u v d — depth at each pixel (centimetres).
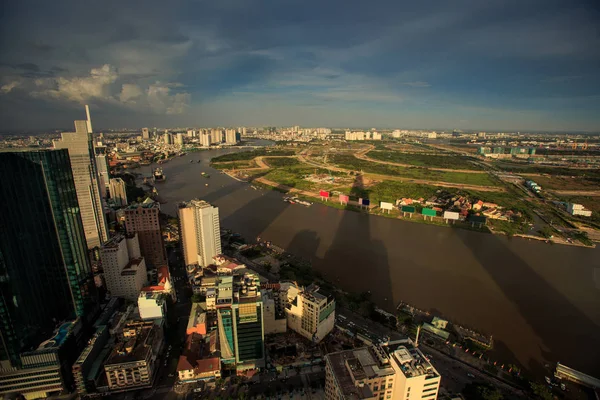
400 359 15100
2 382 18850
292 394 19150
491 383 19938
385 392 15288
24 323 19962
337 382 14638
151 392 19388
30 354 18912
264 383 19988
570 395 19362
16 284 19788
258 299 19862
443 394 18900
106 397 19075
